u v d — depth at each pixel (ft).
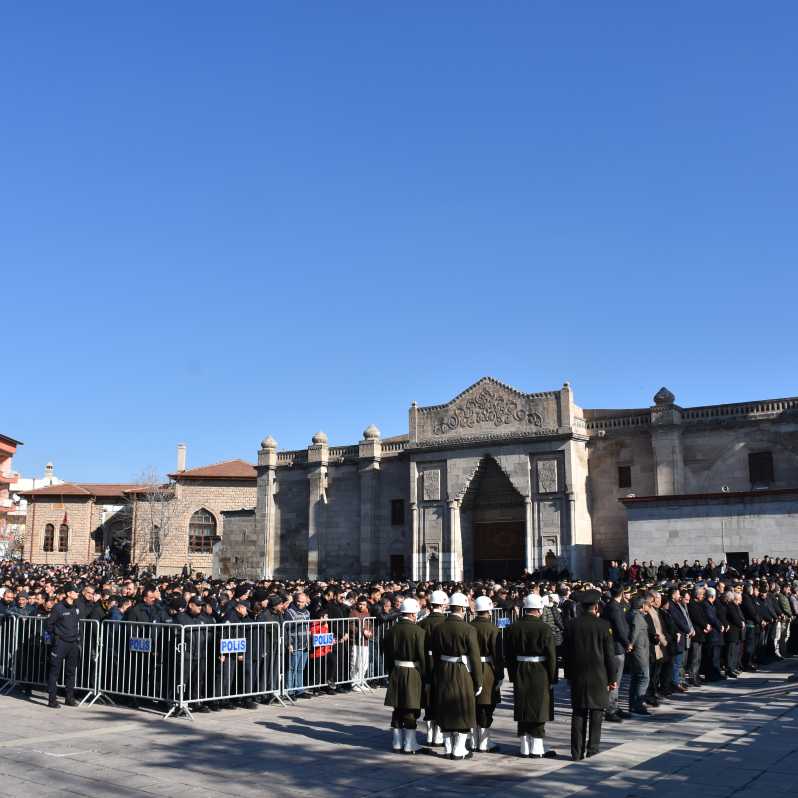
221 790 38.52
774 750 44.65
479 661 44.93
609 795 36.45
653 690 62.13
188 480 276.82
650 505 144.15
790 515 131.95
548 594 91.20
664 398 168.04
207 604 67.77
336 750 47.19
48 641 61.72
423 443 191.21
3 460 273.75
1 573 158.71
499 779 40.45
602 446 176.96
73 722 55.21
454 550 183.52
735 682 75.31
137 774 41.42
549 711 45.19
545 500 173.58
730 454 162.20
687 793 36.17
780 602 91.81
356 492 208.74
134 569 224.74
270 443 223.92
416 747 46.68
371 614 75.20
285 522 220.02
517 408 179.63
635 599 59.82
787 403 157.48
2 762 43.78
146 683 59.98
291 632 65.77
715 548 137.18
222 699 61.11
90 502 300.40
